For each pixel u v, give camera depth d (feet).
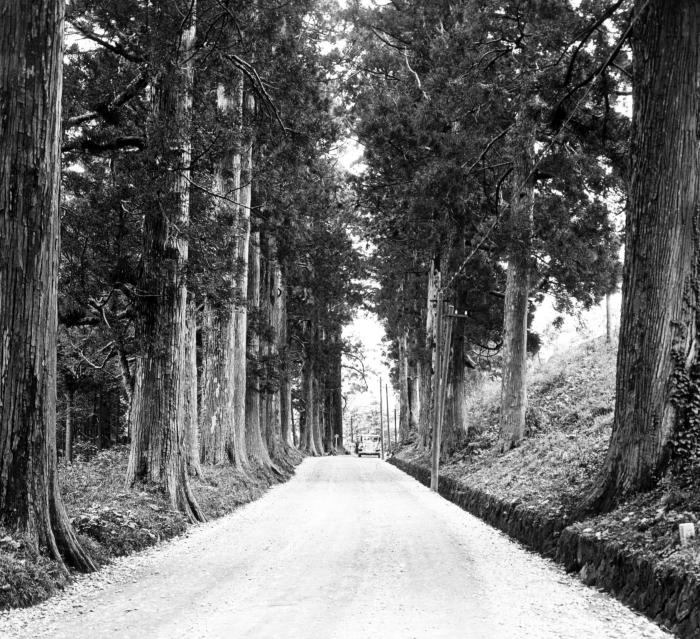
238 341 80.53
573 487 39.70
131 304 55.21
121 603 24.62
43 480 28.84
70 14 44.29
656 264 32.83
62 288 48.19
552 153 65.92
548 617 21.84
